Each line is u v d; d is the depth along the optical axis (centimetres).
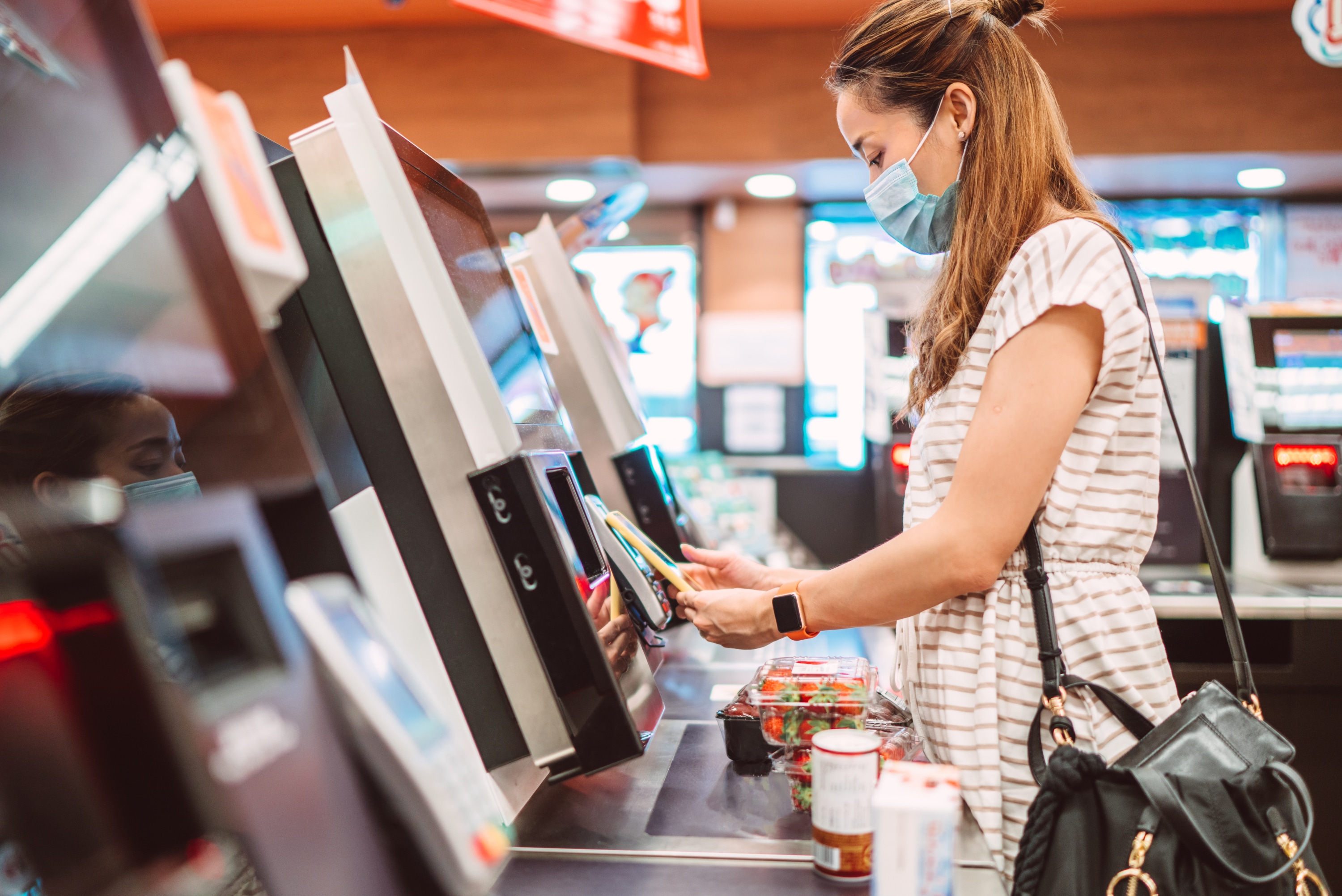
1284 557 269
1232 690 244
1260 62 423
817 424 512
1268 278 498
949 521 107
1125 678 108
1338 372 273
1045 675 106
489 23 428
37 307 67
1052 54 433
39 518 58
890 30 121
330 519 64
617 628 109
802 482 384
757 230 513
